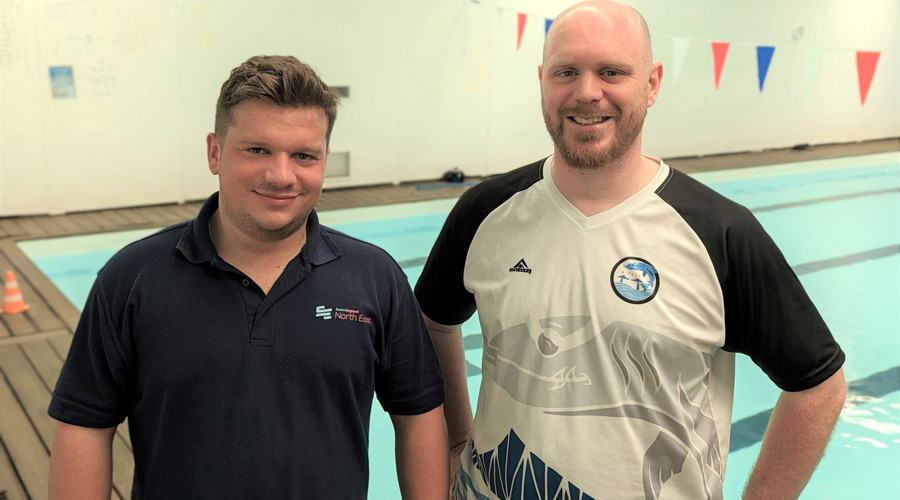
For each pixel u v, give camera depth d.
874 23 10.88
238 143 1.03
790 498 1.24
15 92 5.88
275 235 1.07
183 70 6.46
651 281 1.17
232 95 1.03
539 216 1.26
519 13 7.96
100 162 6.31
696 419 1.20
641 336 1.16
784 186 7.84
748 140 10.24
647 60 1.18
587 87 1.12
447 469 1.29
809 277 4.79
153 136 6.46
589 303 1.18
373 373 1.17
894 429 2.92
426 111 7.76
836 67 10.73
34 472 2.42
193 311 1.07
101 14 6.04
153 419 1.07
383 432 3.03
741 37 9.66
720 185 7.88
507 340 1.24
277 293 1.09
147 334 1.06
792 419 1.20
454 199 7.08
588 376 1.18
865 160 9.66
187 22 6.38
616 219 1.20
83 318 1.09
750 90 10.02
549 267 1.22
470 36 7.76
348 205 6.74
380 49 7.32
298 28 6.88
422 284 1.46
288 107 1.02
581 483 1.17
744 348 1.23
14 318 3.92
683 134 9.65
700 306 1.18
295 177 1.03
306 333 1.09
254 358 1.07
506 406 1.24
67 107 6.08
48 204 6.20
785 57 10.15
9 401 2.94
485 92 8.02
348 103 7.31
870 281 4.71
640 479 1.16
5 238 5.52
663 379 1.16
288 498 1.08
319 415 1.10
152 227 5.85
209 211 1.14
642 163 1.24
